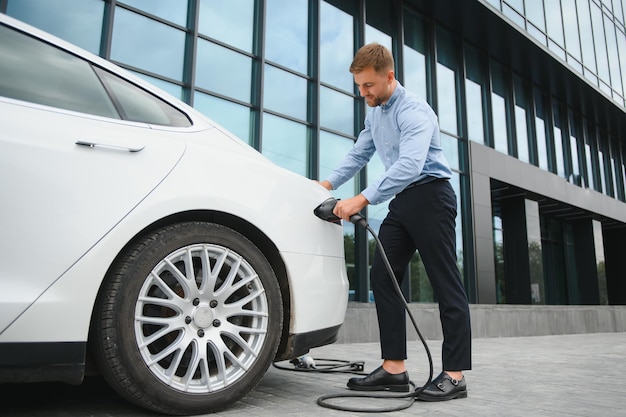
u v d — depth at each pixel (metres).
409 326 7.37
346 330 6.27
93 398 2.01
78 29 6.33
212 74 7.65
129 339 1.62
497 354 5.20
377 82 2.38
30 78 1.66
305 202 2.17
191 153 1.86
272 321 1.93
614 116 17.72
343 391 2.42
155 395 1.65
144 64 6.92
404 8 11.11
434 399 2.22
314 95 8.94
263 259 1.94
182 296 1.82
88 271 1.55
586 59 17.09
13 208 1.48
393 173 2.23
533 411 2.05
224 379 1.80
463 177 11.72
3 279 1.44
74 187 1.58
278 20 8.74
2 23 1.69
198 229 1.80
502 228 14.13
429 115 2.39
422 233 2.36
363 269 8.84
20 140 1.53
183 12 7.46
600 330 12.41
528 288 13.45
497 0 13.21
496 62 13.68
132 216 1.65
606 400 2.37
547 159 15.16
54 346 1.48
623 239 19.17
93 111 1.74
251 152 2.15
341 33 9.73
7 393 2.07
